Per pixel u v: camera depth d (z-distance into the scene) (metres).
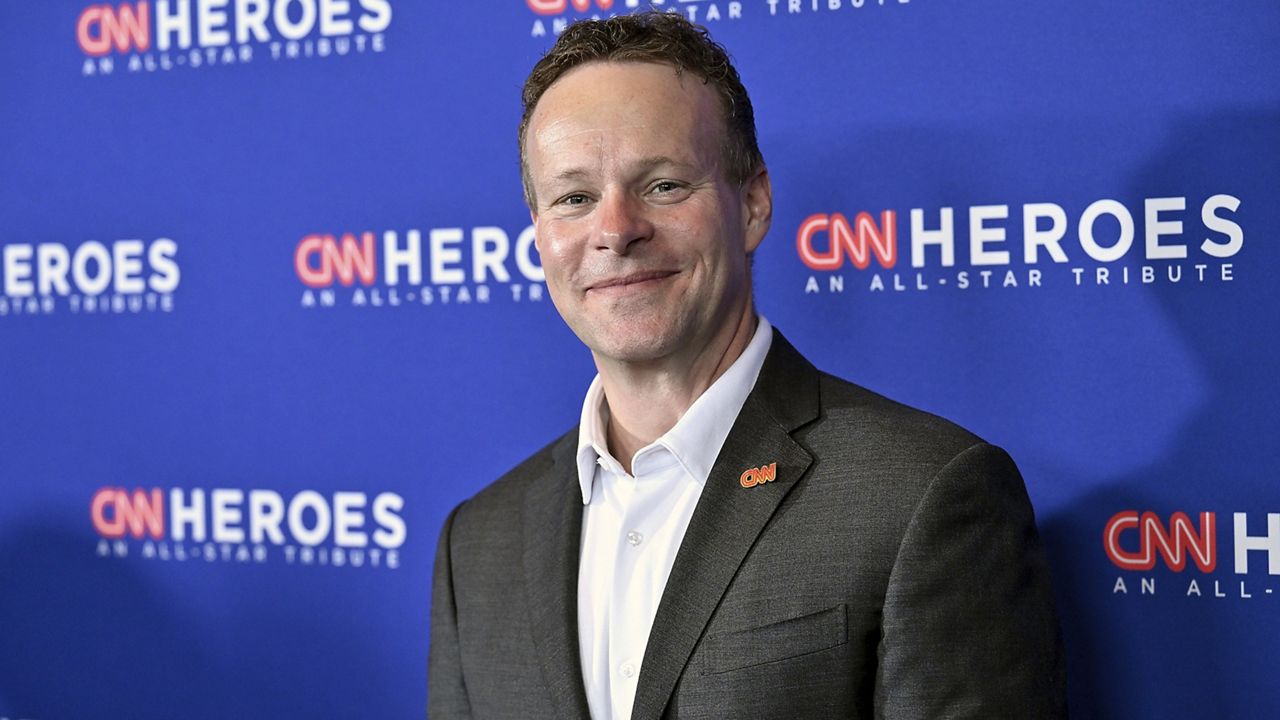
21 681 1.94
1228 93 1.40
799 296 1.58
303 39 1.76
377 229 1.75
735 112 1.23
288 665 1.82
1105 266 1.46
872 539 1.11
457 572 1.37
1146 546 1.45
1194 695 1.45
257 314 1.81
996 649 1.08
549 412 1.69
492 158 1.69
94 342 1.88
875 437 1.17
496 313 1.70
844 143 1.55
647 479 1.23
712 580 1.15
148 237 1.84
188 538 1.85
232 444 1.83
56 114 1.87
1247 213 1.40
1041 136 1.47
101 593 1.90
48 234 1.89
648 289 1.17
